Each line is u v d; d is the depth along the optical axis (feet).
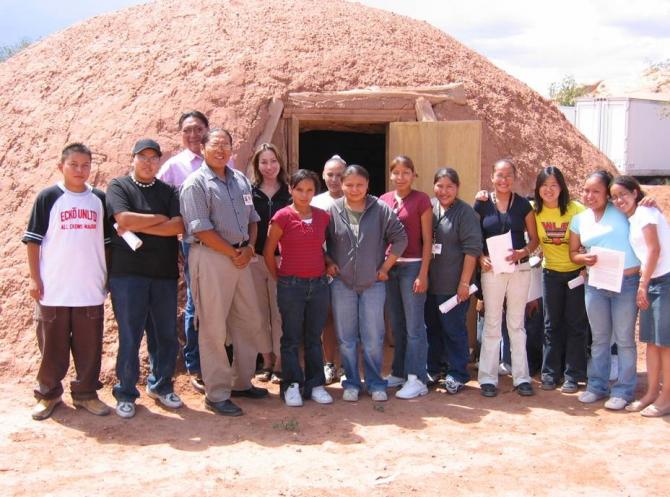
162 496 14.10
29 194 24.91
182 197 18.01
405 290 20.15
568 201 20.68
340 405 19.63
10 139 26.99
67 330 18.07
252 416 18.70
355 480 14.89
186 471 15.25
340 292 19.71
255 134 24.50
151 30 29.43
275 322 21.56
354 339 19.97
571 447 16.80
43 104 27.84
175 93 25.39
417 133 24.21
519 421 18.57
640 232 18.49
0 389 20.22
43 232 17.61
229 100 24.97
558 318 21.22
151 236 18.04
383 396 19.94
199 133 20.24
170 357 18.90
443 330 20.93
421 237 20.11
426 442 17.02
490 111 28.12
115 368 20.43
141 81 26.43
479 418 18.76
